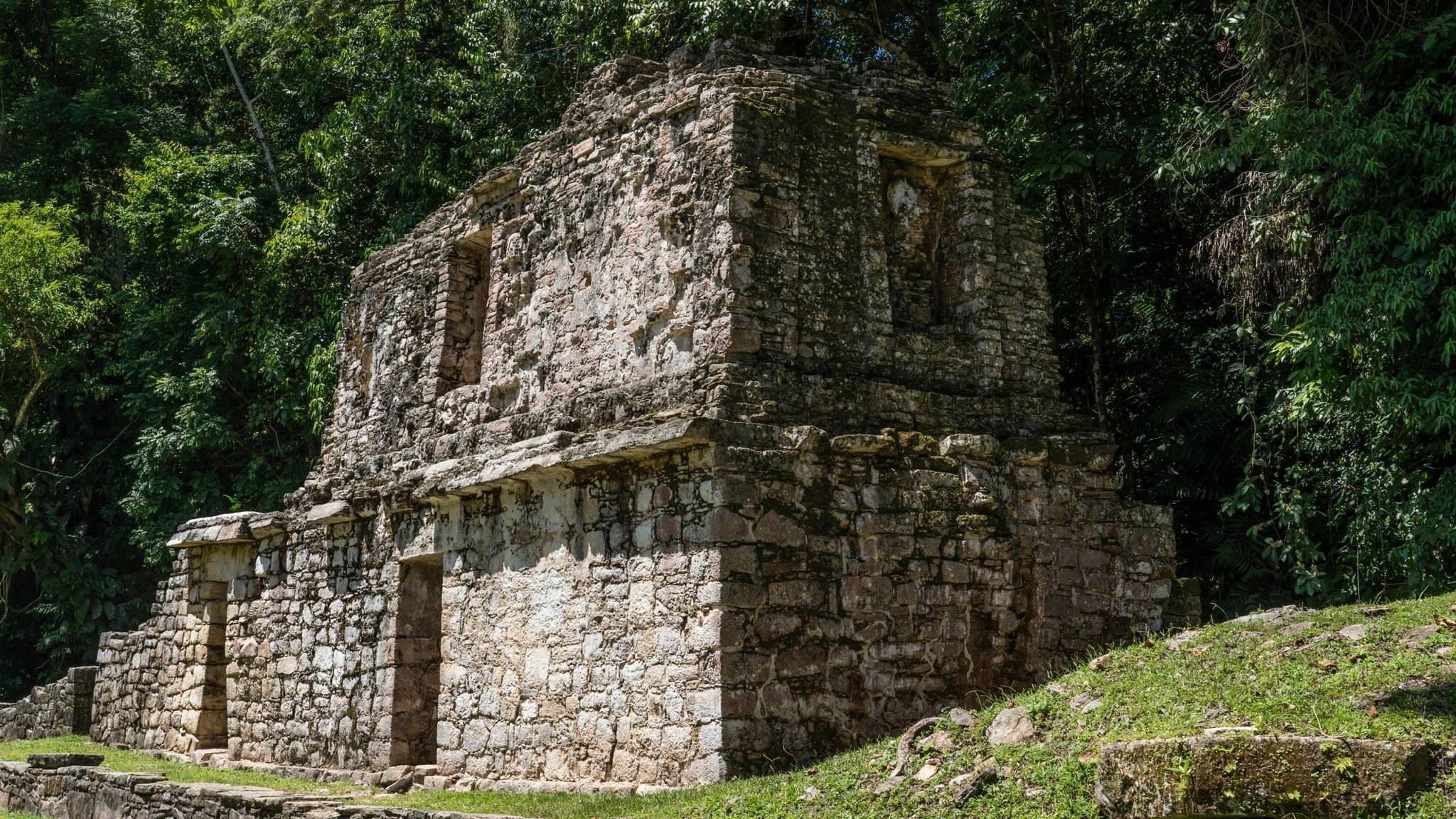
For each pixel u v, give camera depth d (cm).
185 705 1572
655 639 909
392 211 2138
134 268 2798
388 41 2058
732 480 876
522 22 1917
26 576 2562
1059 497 1034
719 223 948
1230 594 1352
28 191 2727
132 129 2725
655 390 977
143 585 2527
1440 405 929
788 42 1736
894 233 1074
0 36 2836
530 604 1044
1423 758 529
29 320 2416
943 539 966
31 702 2008
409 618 1223
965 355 1054
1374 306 953
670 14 1562
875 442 936
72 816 1295
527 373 1165
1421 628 679
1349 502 1186
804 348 962
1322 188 1013
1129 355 1527
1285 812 528
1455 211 910
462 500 1151
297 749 1339
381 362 1427
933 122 1077
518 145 1856
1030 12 1347
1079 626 1016
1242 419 1338
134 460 2402
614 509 966
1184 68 1366
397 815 855
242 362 2417
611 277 1070
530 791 984
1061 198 1395
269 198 2445
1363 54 1013
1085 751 642
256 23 2214
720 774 834
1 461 2353
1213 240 1192
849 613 911
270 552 1461
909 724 919
